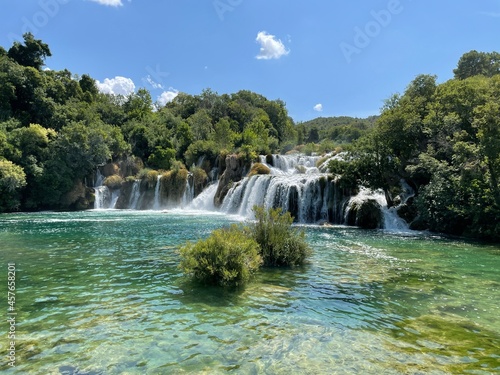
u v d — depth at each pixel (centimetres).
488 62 5097
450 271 1048
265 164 4069
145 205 4269
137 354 493
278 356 490
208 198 4081
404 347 523
